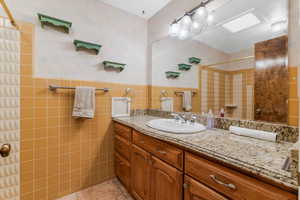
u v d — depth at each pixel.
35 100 1.34
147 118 1.77
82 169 1.61
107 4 1.76
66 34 1.49
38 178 1.36
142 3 1.78
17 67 1.26
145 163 1.21
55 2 1.42
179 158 0.89
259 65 1.02
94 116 1.67
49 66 1.40
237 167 0.61
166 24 1.81
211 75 1.34
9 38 1.22
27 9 1.29
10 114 1.24
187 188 0.84
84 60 1.60
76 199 1.46
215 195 0.69
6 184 1.23
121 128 1.62
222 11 1.25
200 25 1.43
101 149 1.73
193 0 1.49
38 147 1.36
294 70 0.86
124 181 1.57
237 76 1.16
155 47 1.99
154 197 1.11
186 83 1.58
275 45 0.94
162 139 1.00
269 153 0.69
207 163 0.74
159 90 1.92
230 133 1.07
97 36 1.68
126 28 1.92
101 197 1.49
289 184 0.46
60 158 1.47
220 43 1.27
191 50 1.53
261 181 0.55
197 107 1.47
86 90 1.49
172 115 1.69
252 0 1.06
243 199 0.60
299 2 0.84
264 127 0.97
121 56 1.87
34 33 1.33
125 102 1.91
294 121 0.86
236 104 1.16
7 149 0.98
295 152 0.47
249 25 1.08
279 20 0.92
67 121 1.50
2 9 1.19
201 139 0.91
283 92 0.90
